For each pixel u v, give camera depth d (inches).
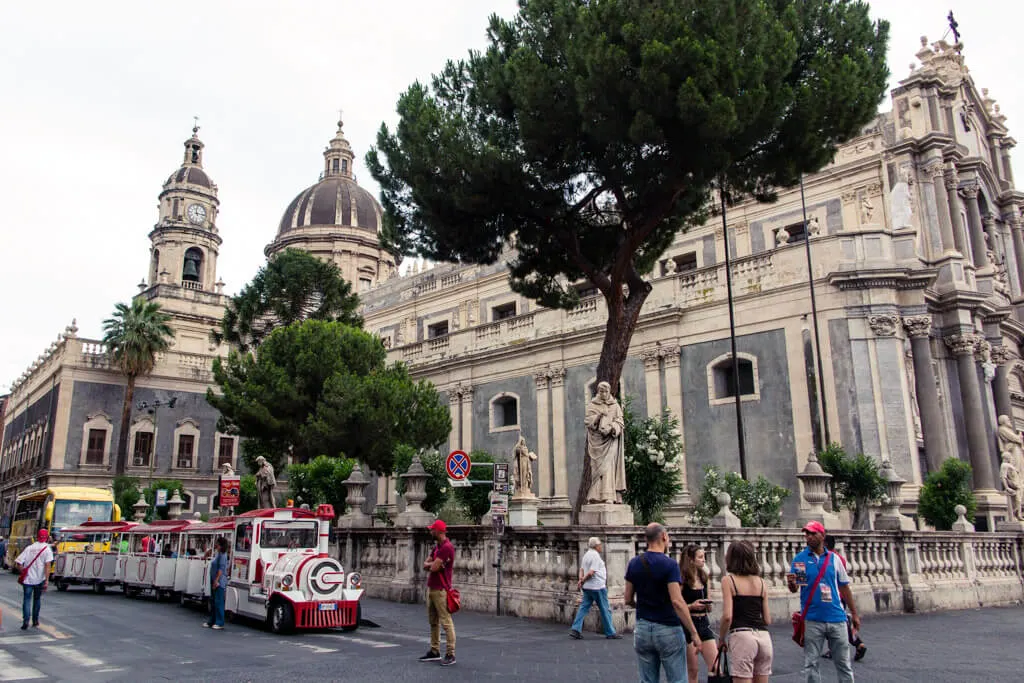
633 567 275.4
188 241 2566.4
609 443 578.9
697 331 1126.4
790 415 1013.8
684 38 572.1
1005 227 1473.9
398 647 471.8
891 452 950.4
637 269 804.0
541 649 451.8
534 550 600.1
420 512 745.6
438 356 1520.7
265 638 521.7
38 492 1348.4
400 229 754.2
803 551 314.0
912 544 706.2
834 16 673.0
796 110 630.5
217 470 2055.9
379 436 1226.6
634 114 606.5
